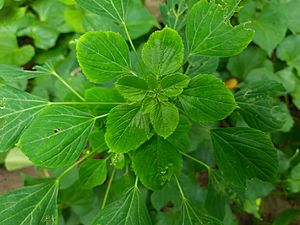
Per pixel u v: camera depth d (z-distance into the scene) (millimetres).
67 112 182
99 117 189
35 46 368
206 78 167
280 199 371
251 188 295
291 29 358
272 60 374
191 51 191
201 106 172
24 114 197
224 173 205
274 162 198
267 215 367
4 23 361
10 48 354
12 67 218
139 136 178
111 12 204
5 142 192
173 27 235
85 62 174
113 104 202
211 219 207
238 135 197
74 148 180
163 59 173
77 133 181
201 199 296
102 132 214
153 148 189
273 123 229
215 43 185
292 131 356
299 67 356
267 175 203
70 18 349
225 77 359
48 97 328
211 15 181
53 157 175
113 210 197
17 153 337
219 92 167
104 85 253
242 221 365
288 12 361
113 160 220
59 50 366
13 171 363
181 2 231
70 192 297
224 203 240
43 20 365
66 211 318
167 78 172
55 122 176
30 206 198
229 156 203
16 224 192
